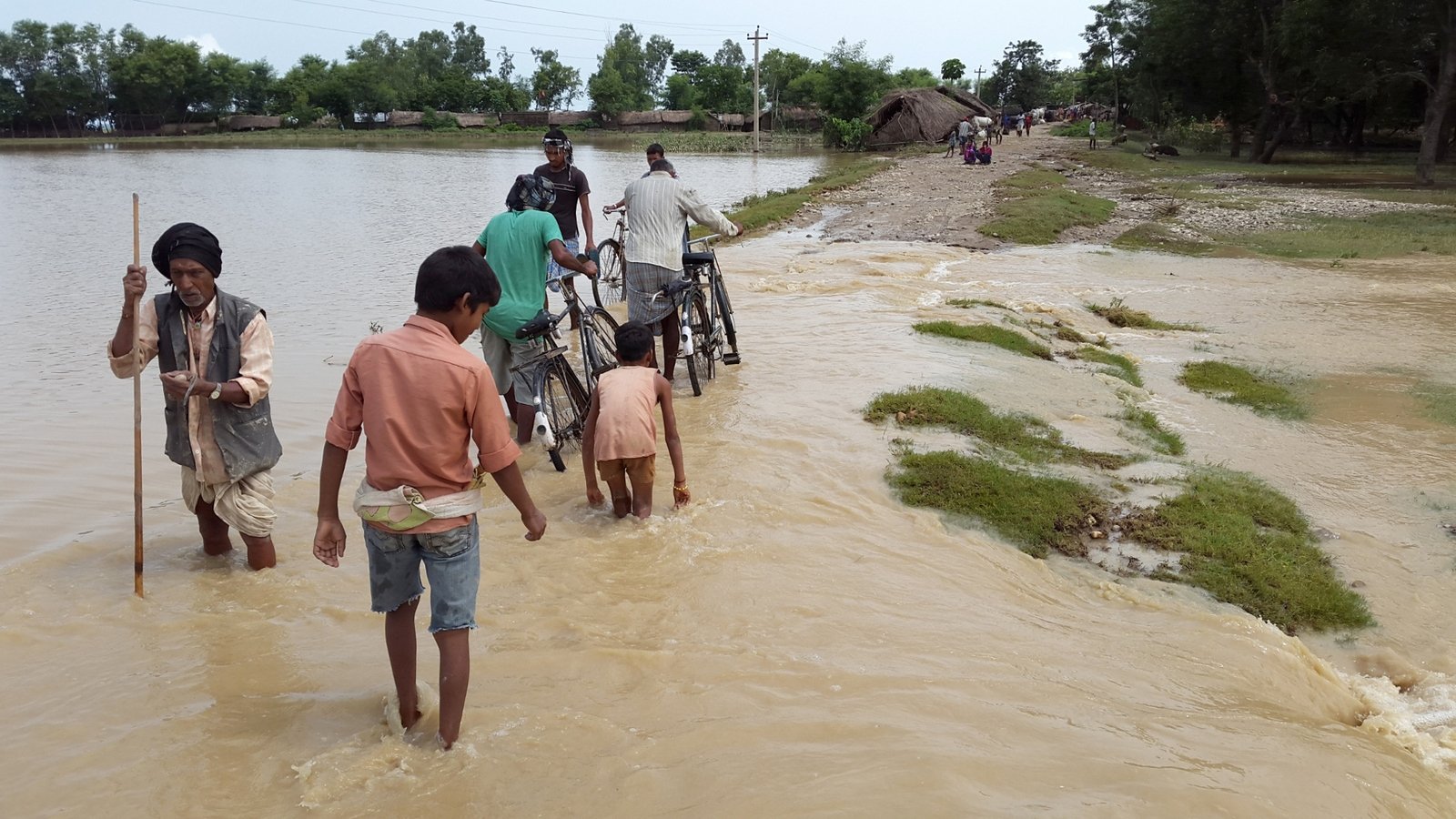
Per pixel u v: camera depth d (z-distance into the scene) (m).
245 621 4.57
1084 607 5.03
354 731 3.63
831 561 5.25
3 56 94.62
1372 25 33.38
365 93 104.25
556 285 7.80
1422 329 12.34
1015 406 8.35
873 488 6.29
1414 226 21.70
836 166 47.72
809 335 10.53
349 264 16.50
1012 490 6.32
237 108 109.44
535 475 6.75
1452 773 3.82
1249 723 3.86
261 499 5.05
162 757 3.46
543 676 4.02
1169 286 15.04
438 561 3.43
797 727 3.56
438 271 3.41
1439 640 5.11
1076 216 22.50
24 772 3.38
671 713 3.71
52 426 7.80
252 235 20.34
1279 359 10.95
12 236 20.38
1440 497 7.06
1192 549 5.80
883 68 71.12
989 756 3.38
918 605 4.77
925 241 19.03
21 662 4.18
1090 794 3.18
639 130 96.56
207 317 4.86
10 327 11.81
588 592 4.86
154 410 8.29
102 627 4.50
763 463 6.67
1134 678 4.21
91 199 28.50
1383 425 8.71
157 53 99.00
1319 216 23.39
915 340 10.21
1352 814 3.23
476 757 3.41
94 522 5.84
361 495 3.42
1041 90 112.12
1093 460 7.21
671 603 4.73
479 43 152.12
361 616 4.62
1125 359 10.72
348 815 3.11
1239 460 7.83
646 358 6.03
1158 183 32.25
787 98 91.12
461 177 38.84
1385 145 54.44
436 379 3.33
